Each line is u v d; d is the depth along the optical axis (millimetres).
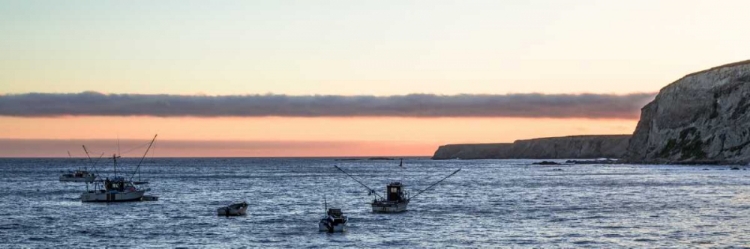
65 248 84500
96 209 129375
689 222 102750
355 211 123125
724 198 144875
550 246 82875
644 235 90312
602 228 97625
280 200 153125
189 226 103375
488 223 104438
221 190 191375
